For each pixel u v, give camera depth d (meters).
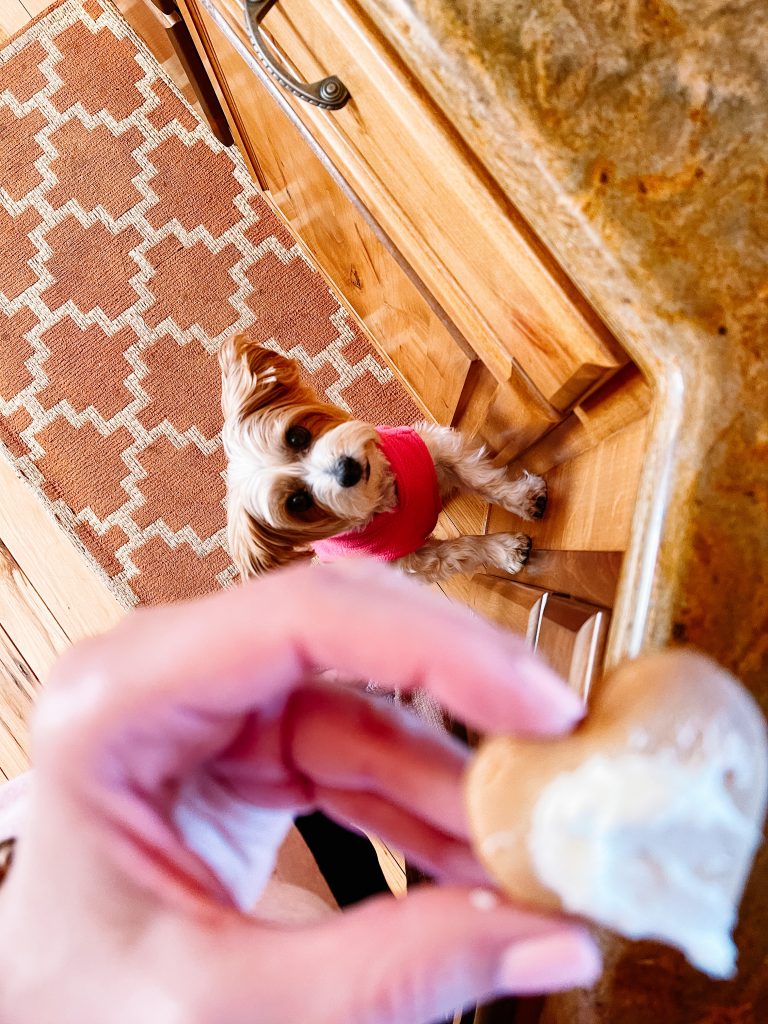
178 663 0.19
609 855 0.15
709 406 0.23
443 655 0.17
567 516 0.46
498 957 0.16
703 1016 0.20
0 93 0.98
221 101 0.73
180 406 0.95
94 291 0.96
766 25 0.25
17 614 0.93
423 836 0.22
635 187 0.25
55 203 0.97
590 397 0.35
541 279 0.30
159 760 0.20
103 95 0.97
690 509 0.23
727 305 0.24
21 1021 0.18
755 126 0.24
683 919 0.15
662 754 0.15
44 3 0.97
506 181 0.27
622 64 0.25
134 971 0.18
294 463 0.71
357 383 0.92
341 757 0.22
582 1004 0.20
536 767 0.16
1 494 0.95
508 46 0.26
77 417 0.96
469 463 0.72
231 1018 0.17
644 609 0.22
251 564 0.78
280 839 0.26
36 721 0.20
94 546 0.94
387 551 0.76
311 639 0.18
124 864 0.19
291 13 0.36
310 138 0.46
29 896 0.19
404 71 0.29
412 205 0.39
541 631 0.40
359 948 0.16
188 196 0.96
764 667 0.21
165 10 0.62
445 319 0.51
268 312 0.94
